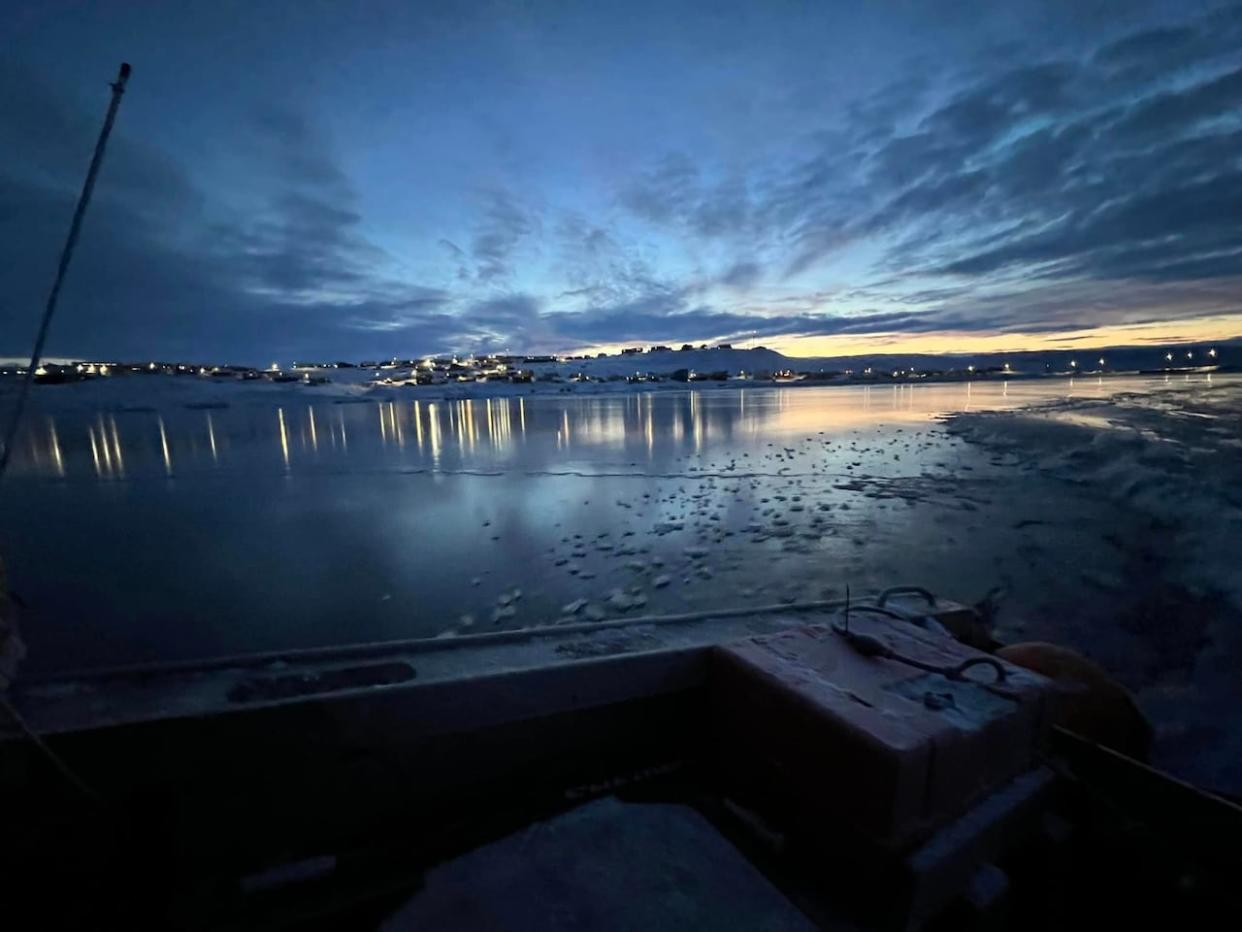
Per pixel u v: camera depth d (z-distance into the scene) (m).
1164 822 1.52
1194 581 5.18
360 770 1.68
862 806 1.36
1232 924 1.38
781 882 1.49
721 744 1.87
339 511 8.79
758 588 5.38
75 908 1.42
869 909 1.35
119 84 1.42
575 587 5.50
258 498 9.84
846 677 1.65
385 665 1.90
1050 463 11.96
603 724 1.92
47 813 1.41
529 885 1.45
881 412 28.75
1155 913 1.50
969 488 9.86
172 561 6.45
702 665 1.98
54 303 1.40
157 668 1.81
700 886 1.43
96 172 1.40
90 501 9.77
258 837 1.60
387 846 1.64
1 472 1.33
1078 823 1.64
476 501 9.38
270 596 5.34
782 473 11.61
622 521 7.98
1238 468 10.21
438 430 22.47
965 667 1.64
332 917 1.41
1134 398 35.16
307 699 1.61
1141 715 2.22
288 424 26.22
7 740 1.37
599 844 1.58
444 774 1.76
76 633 4.55
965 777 1.42
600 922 1.34
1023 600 4.95
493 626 4.62
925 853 1.31
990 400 38.47
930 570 5.79
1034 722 1.60
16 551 6.85
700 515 8.27
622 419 26.84
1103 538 6.75
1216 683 3.38
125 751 1.47
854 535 7.11
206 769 1.54
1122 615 4.55
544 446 16.75
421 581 5.72
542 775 1.87
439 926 1.34
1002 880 1.39
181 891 1.48
